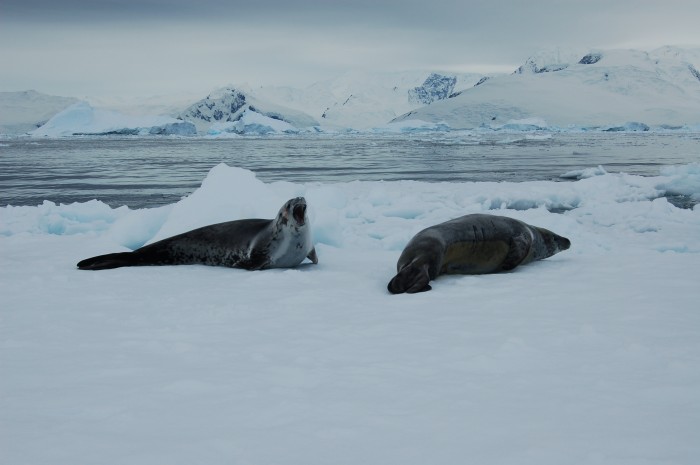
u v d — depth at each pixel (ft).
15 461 6.93
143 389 9.27
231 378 9.72
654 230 33.60
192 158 149.48
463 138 314.35
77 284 17.78
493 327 12.63
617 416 8.07
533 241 20.61
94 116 461.78
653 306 14.06
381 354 10.96
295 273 19.04
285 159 141.49
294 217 19.99
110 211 37.68
